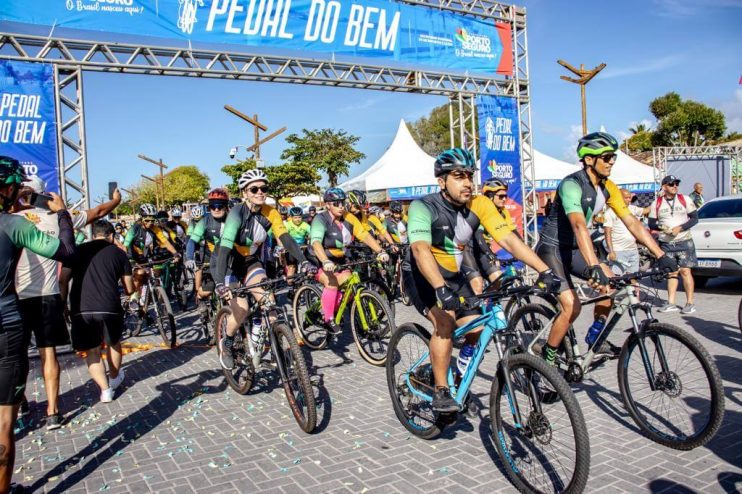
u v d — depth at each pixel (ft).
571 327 12.64
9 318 8.81
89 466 11.03
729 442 10.57
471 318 10.47
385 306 17.21
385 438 11.76
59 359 20.92
